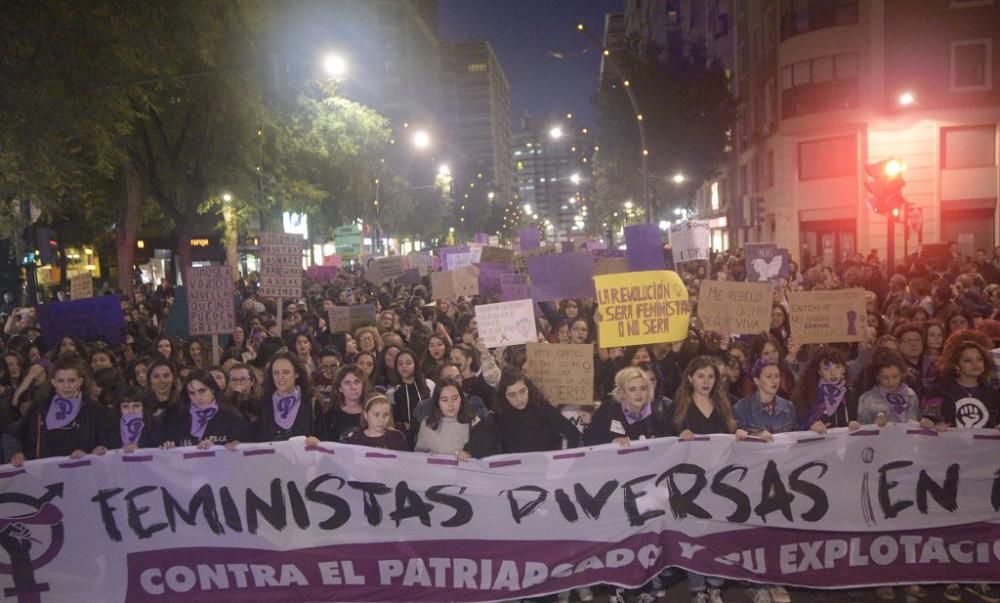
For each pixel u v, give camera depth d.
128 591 5.89
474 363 8.28
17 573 5.85
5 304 18.44
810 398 6.59
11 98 10.31
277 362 6.61
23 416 6.62
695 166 43.31
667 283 7.46
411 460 5.91
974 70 32.28
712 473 5.95
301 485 5.92
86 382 6.61
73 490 5.88
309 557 5.90
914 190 32.97
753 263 12.48
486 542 5.91
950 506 5.92
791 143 35.44
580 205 112.25
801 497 5.95
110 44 11.52
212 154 20.44
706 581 6.06
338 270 28.05
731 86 47.34
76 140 14.99
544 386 7.10
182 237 20.55
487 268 15.43
